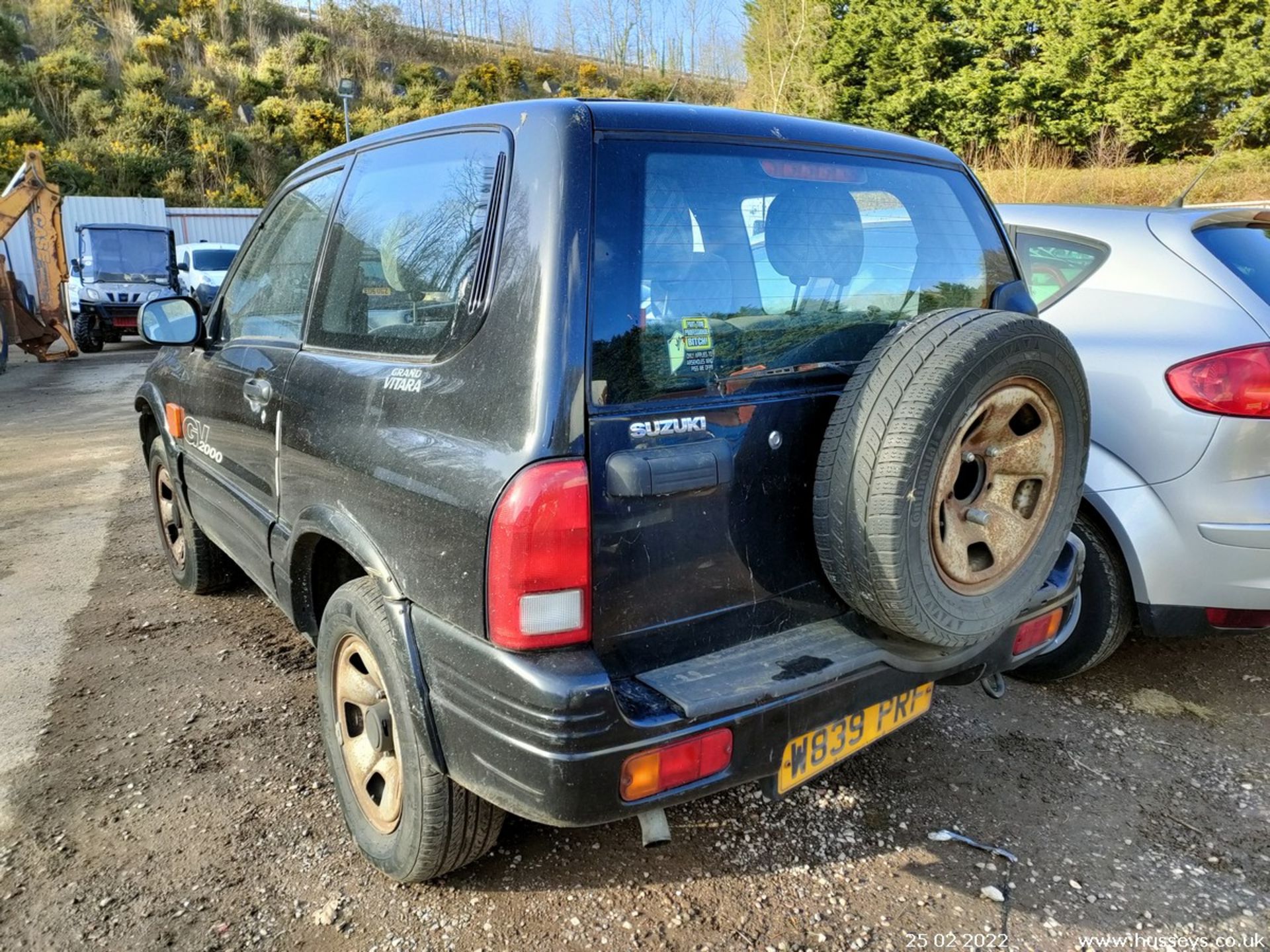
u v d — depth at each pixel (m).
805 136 2.32
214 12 42.31
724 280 2.08
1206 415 2.96
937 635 2.08
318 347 2.63
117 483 6.80
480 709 1.87
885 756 3.03
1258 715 3.30
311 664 3.68
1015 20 23.19
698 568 2.01
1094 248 3.50
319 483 2.45
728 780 1.92
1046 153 23.12
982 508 2.18
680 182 2.04
